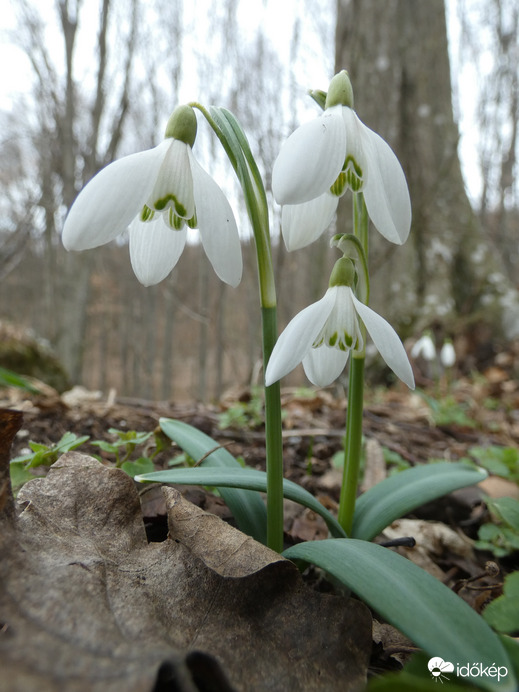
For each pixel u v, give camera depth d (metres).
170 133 0.09
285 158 0.08
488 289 0.52
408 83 0.54
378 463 0.17
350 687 0.07
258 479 0.10
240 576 0.08
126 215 0.08
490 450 0.19
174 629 0.07
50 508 0.09
